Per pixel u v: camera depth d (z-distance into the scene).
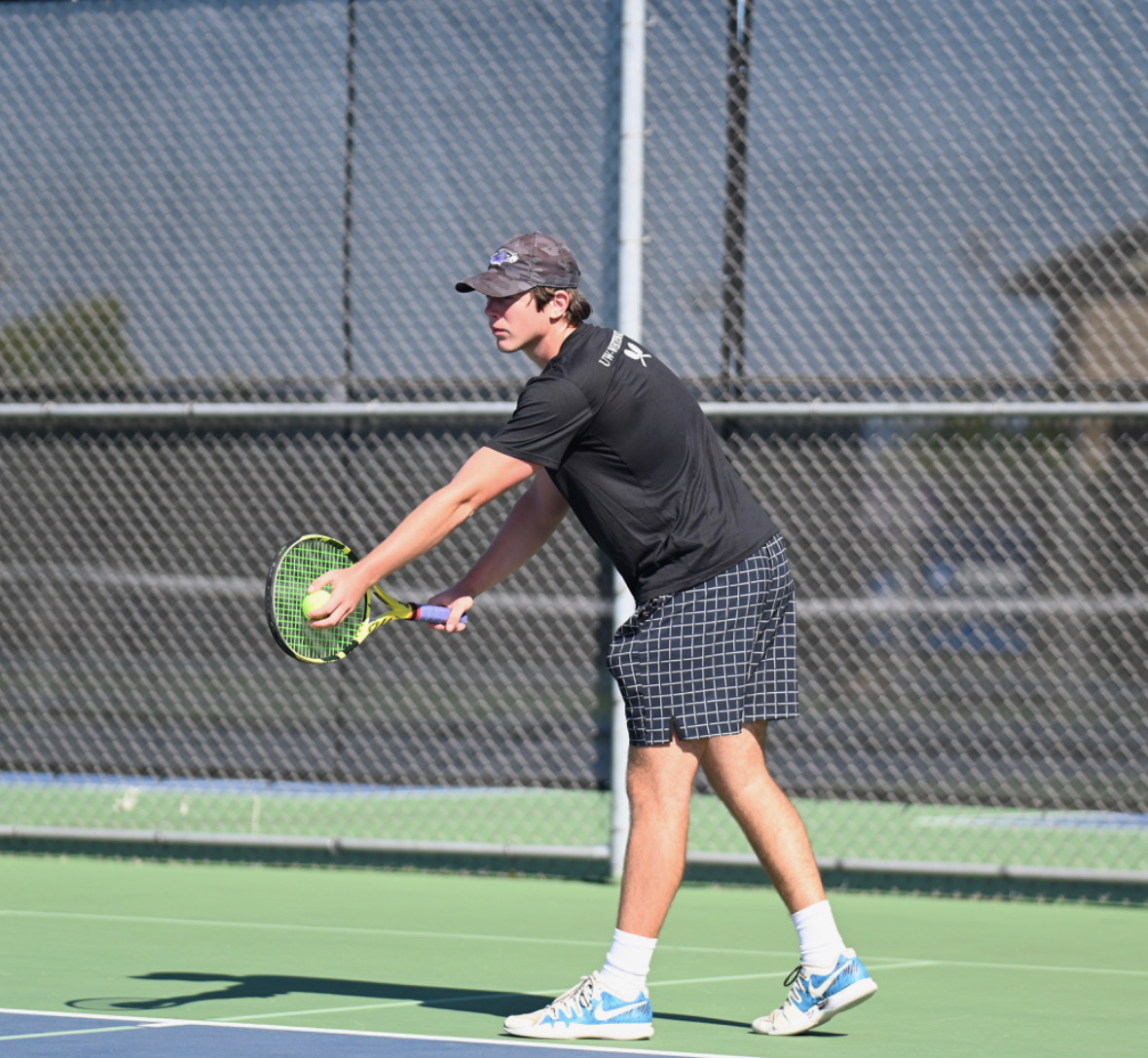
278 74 24.77
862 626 24.64
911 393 22.91
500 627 25.09
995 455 24.42
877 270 22.94
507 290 13.20
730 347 23.22
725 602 13.01
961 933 19.44
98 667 26.06
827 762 24.70
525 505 14.40
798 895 13.27
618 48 23.28
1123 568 24.25
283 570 13.23
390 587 25.50
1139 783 23.89
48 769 26.17
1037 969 17.06
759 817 13.28
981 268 22.78
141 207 25.27
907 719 24.53
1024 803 23.97
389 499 24.84
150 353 25.28
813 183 23.08
